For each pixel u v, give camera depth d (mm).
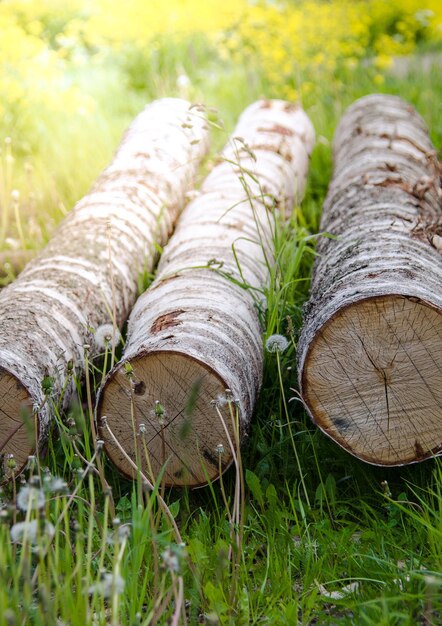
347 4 9594
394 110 4949
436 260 3412
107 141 5465
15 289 3473
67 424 3312
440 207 3992
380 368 3113
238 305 3424
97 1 9367
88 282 3559
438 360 3092
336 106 6203
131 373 3041
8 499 3057
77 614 2768
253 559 3096
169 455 3172
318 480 3314
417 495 3164
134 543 2861
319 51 7848
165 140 4297
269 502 3174
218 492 3277
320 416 3158
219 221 3809
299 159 4652
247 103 6566
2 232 4316
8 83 5754
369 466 3283
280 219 4004
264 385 3492
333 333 3107
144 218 3982
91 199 4004
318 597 2939
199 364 3102
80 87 6637
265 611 2924
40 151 5395
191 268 3518
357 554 3012
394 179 3945
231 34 8523
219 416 3129
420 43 9266
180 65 6934
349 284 3211
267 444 3387
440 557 2984
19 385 3102
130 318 3518
